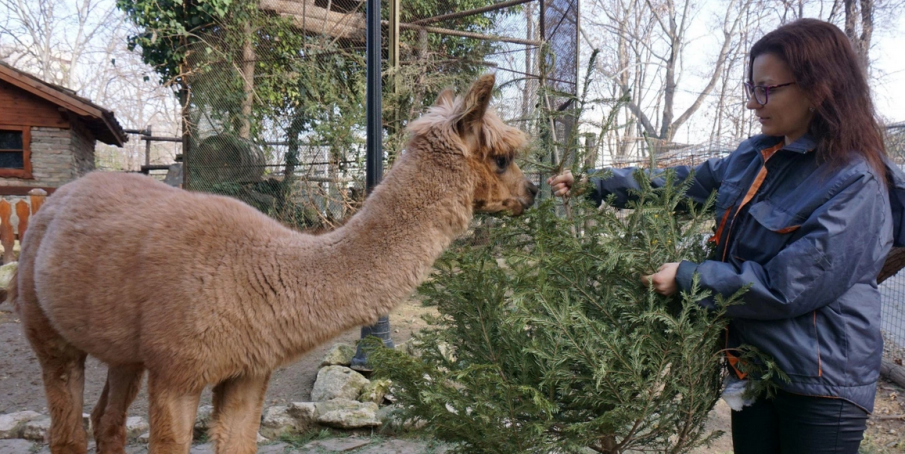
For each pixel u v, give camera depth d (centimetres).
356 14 1141
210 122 1102
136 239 270
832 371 201
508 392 213
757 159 230
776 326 208
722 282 209
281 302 249
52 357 325
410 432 261
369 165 489
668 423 235
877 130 205
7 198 1356
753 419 236
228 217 273
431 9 1095
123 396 334
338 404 420
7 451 383
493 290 237
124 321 265
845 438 205
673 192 249
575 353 212
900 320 617
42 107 1483
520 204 277
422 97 950
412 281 259
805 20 209
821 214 194
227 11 1090
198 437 407
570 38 874
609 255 226
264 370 258
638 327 224
